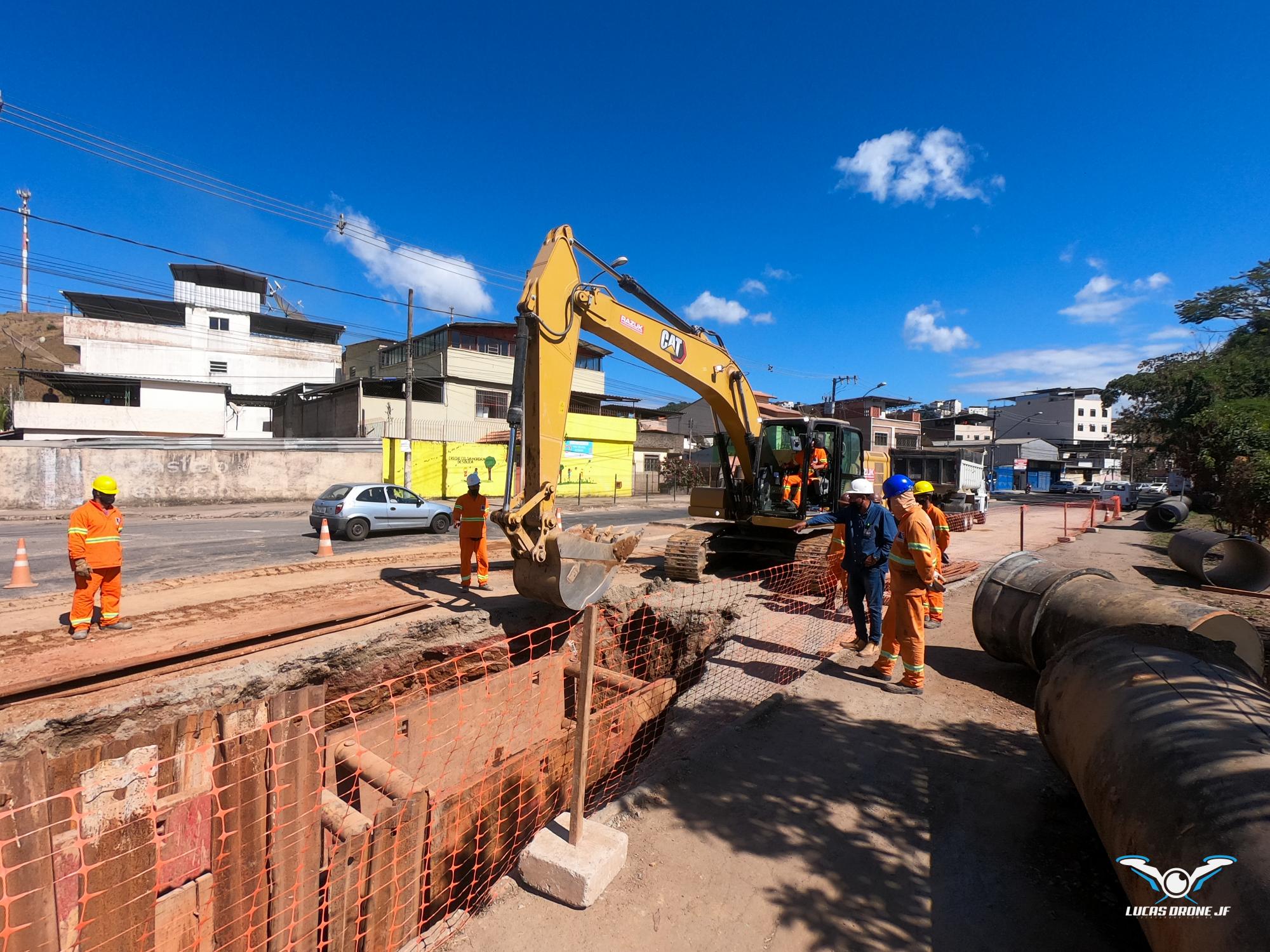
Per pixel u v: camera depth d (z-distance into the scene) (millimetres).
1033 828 3383
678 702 5273
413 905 3473
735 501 10312
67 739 4641
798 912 2773
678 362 8016
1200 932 1919
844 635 7188
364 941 3307
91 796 2777
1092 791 2795
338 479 25344
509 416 5785
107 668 5250
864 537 6168
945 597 8891
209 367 36250
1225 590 9492
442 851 4258
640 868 3057
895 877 3006
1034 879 2975
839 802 3635
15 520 18188
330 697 6176
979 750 4262
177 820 3402
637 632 8789
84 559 6035
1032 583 5375
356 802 4539
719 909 2789
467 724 5539
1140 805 2404
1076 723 3166
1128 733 2697
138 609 7301
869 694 5227
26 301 31609
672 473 38812
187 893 3219
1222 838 2000
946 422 63031
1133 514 29766
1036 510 32500
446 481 26203
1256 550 9477
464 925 2723
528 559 6082
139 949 2926
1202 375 22031
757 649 6633
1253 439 9031
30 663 5383
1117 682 3020
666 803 3598
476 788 4574
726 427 9641
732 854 3168
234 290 39875
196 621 6746
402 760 4953
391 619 7180
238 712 3336
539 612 7934
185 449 22672
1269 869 1813
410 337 25031
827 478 10086
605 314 6691
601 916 2746
